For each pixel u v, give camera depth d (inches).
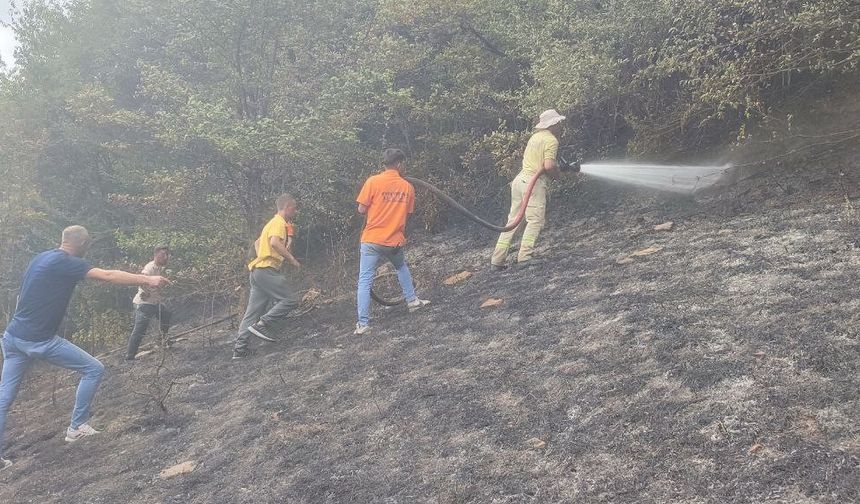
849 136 227.0
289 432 157.5
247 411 184.4
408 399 157.3
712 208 238.5
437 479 118.5
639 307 166.4
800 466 90.4
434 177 355.9
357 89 322.0
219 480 143.9
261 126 297.7
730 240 198.8
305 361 218.8
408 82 377.7
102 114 332.2
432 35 373.1
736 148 261.0
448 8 342.6
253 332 241.8
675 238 221.0
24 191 397.4
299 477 134.3
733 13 253.0
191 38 328.8
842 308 131.6
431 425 140.7
